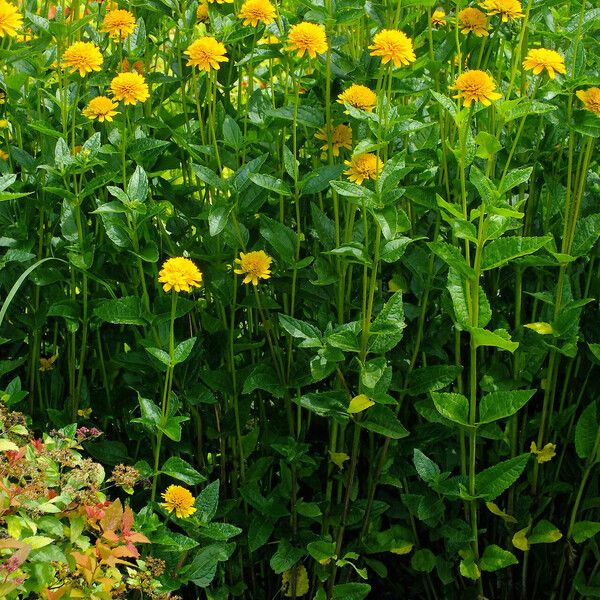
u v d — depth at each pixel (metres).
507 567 2.59
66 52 2.35
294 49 2.29
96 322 2.46
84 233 2.46
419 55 2.64
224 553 2.32
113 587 2.08
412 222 2.50
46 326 2.70
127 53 2.68
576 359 2.56
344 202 2.47
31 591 1.96
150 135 2.68
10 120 2.63
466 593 2.52
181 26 2.82
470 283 2.20
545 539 2.48
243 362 2.55
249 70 2.50
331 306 2.51
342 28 2.75
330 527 2.59
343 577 2.60
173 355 2.19
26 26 2.72
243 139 2.44
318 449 2.62
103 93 2.68
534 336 2.41
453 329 2.46
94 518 2.01
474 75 2.10
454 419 2.23
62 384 2.61
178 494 2.19
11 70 2.72
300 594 2.57
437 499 2.44
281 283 2.43
